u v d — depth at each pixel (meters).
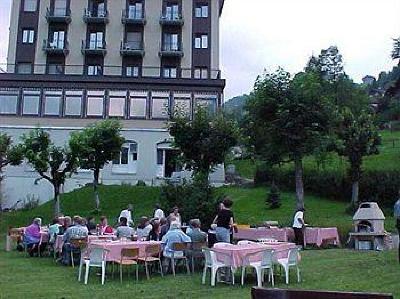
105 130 28.78
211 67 45.38
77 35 45.41
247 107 26.16
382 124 66.88
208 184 21.62
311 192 34.66
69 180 38.59
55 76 40.09
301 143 25.12
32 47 44.78
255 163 35.72
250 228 19.62
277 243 12.72
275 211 29.53
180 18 45.56
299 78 25.44
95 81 40.22
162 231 15.44
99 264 12.04
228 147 26.72
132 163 39.72
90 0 46.06
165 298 9.87
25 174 38.34
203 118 26.89
